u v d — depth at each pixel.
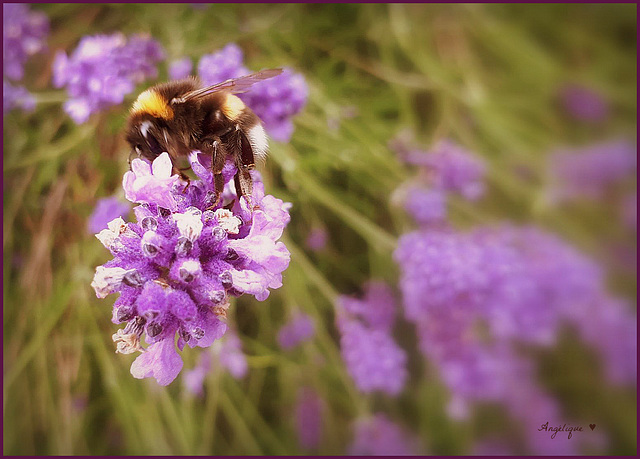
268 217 0.19
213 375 0.23
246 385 0.24
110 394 0.24
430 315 0.22
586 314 0.23
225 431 0.24
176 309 0.18
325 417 0.24
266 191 0.23
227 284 0.18
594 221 0.24
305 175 0.24
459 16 0.26
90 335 0.24
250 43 0.25
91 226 0.22
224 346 0.23
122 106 0.23
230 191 0.19
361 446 0.23
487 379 0.22
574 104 0.25
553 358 0.24
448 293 0.22
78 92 0.23
